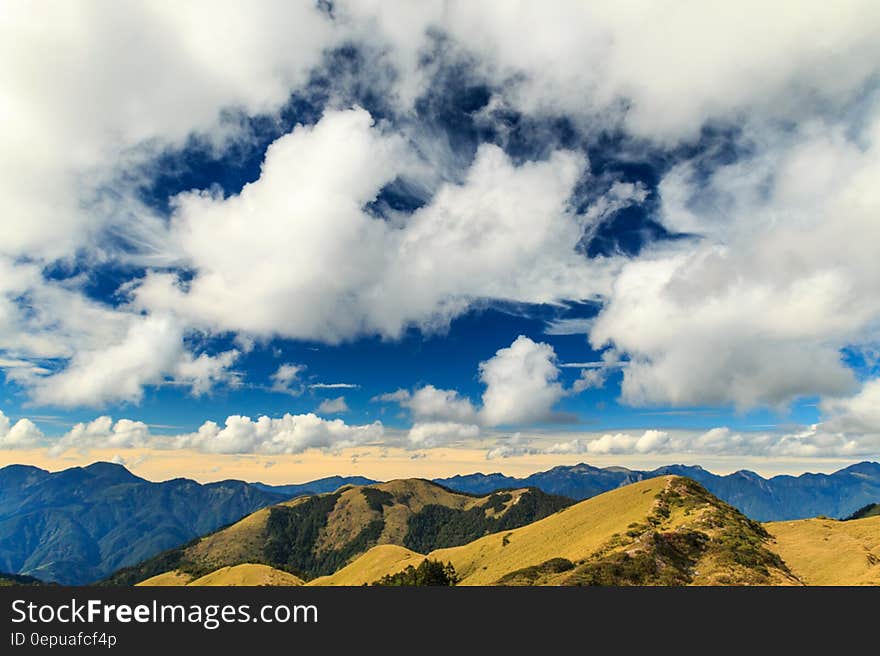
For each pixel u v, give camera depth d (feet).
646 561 268.82
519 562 416.26
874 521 381.60
